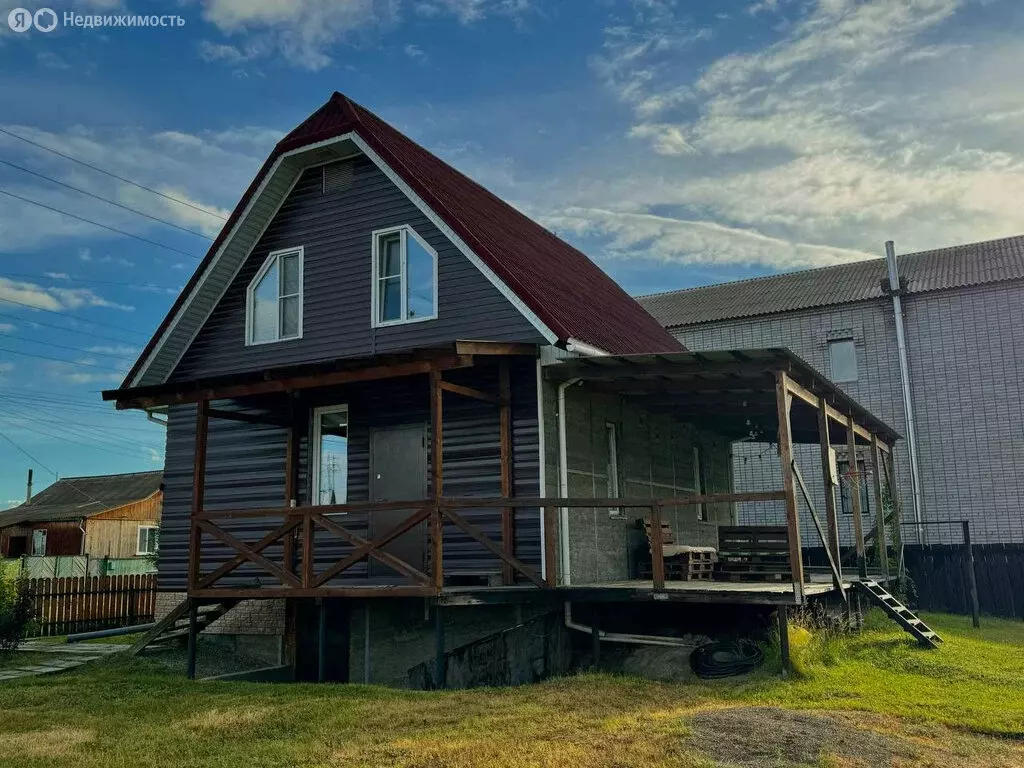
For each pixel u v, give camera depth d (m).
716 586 10.96
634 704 8.56
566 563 11.89
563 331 11.58
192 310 15.20
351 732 7.70
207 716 8.57
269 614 13.80
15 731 8.27
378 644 12.54
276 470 14.59
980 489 23.30
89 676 11.41
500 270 12.31
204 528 12.24
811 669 9.74
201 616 13.84
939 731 7.52
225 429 15.19
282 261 14.89
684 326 27.45
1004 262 24.52
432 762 6.60
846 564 18.98
